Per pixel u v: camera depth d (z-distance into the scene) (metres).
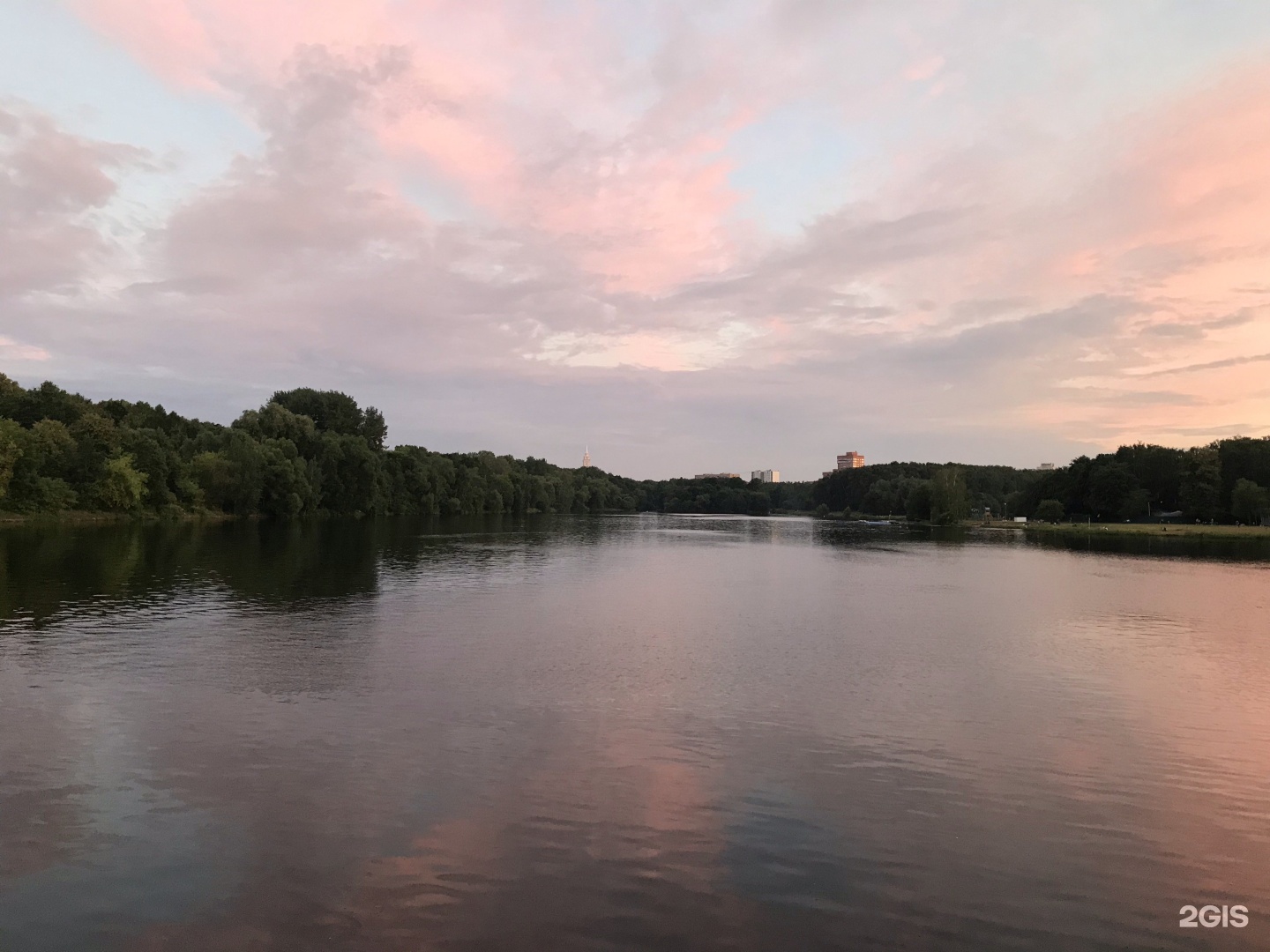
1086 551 85.75
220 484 102.12
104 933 9.27
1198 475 135.25
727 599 40.34
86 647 25.00
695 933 9.44
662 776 14.57
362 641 26.94
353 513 125.69
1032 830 12.52
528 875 10.71
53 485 83.56
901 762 15.60
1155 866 11.43
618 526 147.12
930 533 129.12
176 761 14.87
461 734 16.80
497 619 32.25
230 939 9.17
